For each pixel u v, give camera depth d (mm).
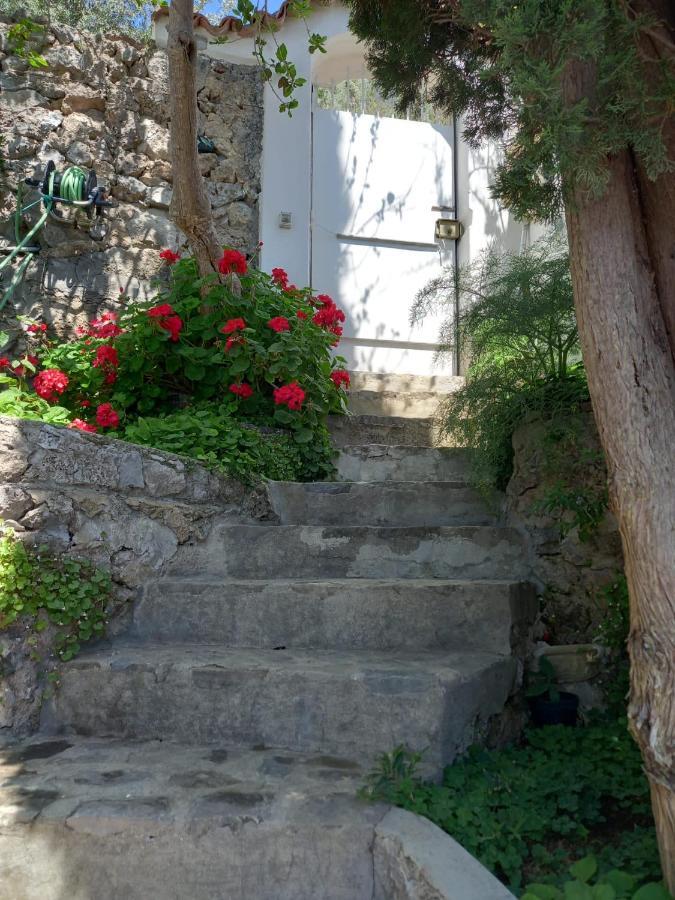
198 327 3992
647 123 1639
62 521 2668
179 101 3797
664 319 1782
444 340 3938
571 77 1681
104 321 4281
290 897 1790
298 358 3910
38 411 3613
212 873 1799
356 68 5855
